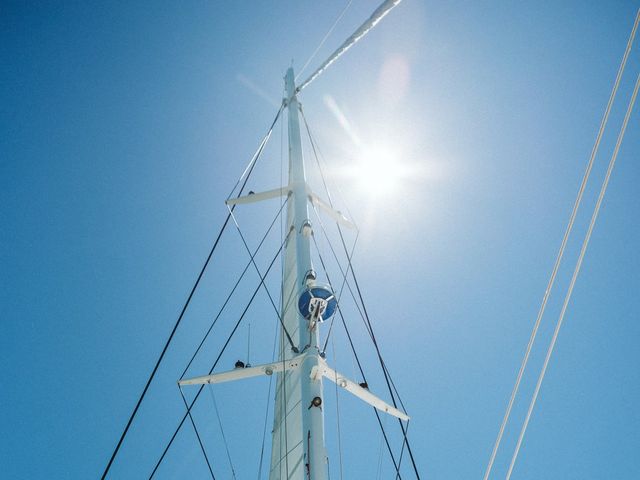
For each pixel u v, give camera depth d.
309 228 11.85
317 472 7.72
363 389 9.65
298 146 15.02
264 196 13.82
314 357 9.04
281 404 11.42
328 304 9.77
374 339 11.07
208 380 10.13
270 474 11.30
